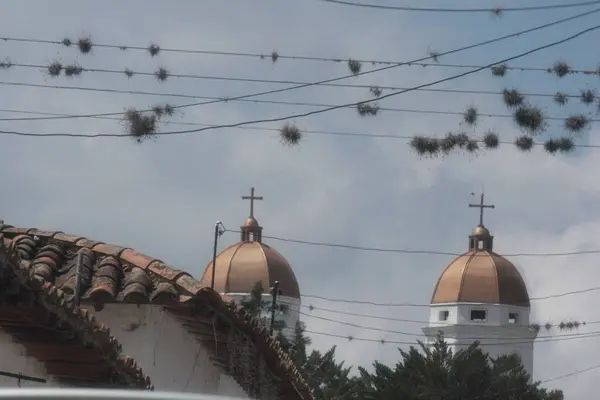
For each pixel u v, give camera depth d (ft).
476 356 482.28
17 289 69.56
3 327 77.41
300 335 492.95
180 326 110.01
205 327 109.81
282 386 132.98
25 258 103.96
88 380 84.74
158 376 105.19
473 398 474.08
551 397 505.66
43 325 76.23
